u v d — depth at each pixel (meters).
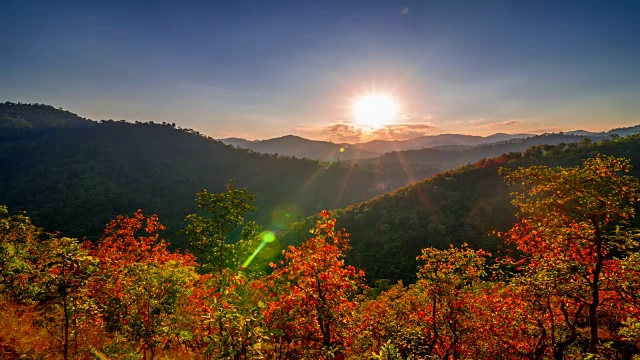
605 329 12.60
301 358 9.08
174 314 8.17
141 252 14.61
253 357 5.54
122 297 7.98
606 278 9.90
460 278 12.51
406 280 67.94
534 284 10.75
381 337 12.15
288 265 10.79
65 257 5.63
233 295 9.74
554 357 11.15
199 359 8.38
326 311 9.54
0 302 8.00
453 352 12.81
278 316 9.29
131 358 6.86
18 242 12.85
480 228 79.12
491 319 12.61
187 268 9.06
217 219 21.05
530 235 12.07
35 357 6.18
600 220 9.98
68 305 6.18
